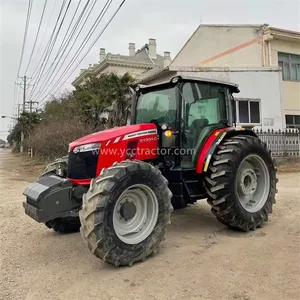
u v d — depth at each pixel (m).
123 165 3.47
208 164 4.26
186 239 4.21
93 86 19.17
